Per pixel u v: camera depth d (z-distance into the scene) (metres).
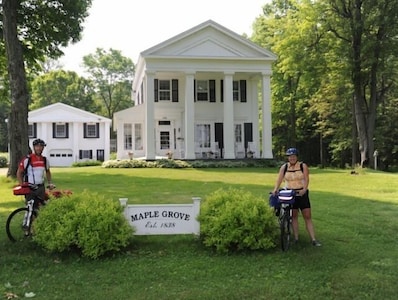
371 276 6.24
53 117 44.16
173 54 30.30
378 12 28.14
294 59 29.89
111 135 68.12
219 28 30.67
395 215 10.41
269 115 31.33
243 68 31.23
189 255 7.27
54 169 28.66
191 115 30.50
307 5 29.33
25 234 8.00
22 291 5.80
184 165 27.88
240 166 28.47
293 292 5.70
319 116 41.44
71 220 7.21
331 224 9.42
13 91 18.70
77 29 22.27
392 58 30.25
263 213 7.57
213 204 7.87
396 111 39.31
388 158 41.00
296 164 7.86
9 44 18.69
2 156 48.22
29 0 21.11
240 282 6.05
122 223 7.45
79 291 5.79
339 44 29.42
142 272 6.47
